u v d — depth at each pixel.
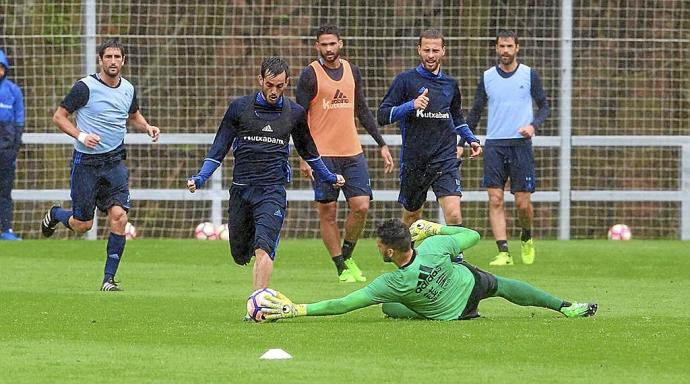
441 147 47.97
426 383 25.28
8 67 65.81
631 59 74.69
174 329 33.19
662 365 27.55
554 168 74.25
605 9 75.00
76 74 73.44
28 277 48.47
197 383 25.27
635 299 41.22
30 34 73.69
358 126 74.38
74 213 44.50
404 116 46.34
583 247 65.00
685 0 75.94
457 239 34.69
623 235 71.94
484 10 74.31
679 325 33.84
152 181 74.56
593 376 26.17
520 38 70.94
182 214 74.50
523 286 35.19
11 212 67.62
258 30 74.81
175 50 74.44
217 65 74.19
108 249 44.06
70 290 43.75
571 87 71.56
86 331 32.94
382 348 29.69
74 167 44.09
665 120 75.06
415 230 35.38
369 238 71.88
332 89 47.66
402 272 33.66
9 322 34.81
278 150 36.41
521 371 26.70
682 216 72.81
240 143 36.47
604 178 75.25
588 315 35.59
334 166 47.44
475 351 29.28
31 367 27.11
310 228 74.38
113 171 44.16
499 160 55.59
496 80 55.62
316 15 75.06
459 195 48.00
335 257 47.66
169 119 74.38
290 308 34.19
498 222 55.62
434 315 34.59
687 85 75.12
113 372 26.48
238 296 41.97
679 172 73.12
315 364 27.44
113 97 43.75
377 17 73.06
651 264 55.31
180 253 60.09
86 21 69.19
